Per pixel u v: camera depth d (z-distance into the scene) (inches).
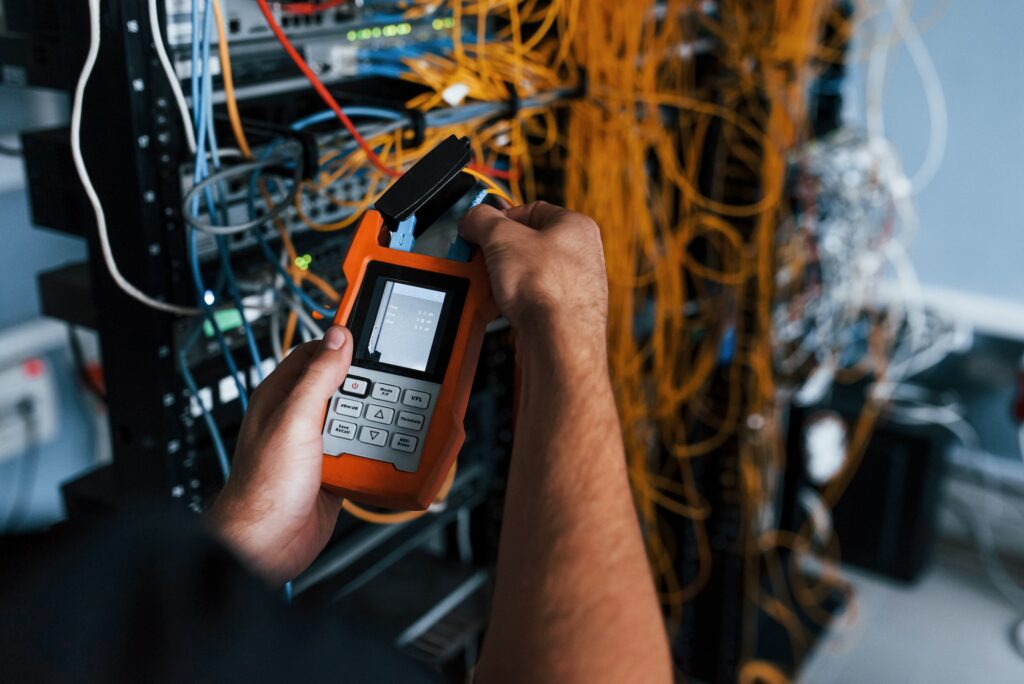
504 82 41.4
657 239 57.5
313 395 23.1
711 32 56.0
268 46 36.2
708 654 69.0
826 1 67.4
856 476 82.2
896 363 85.8
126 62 29.2
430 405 26.1
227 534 22.1
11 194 56.0
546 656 16.8
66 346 60.4
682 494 64.4
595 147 49.6
